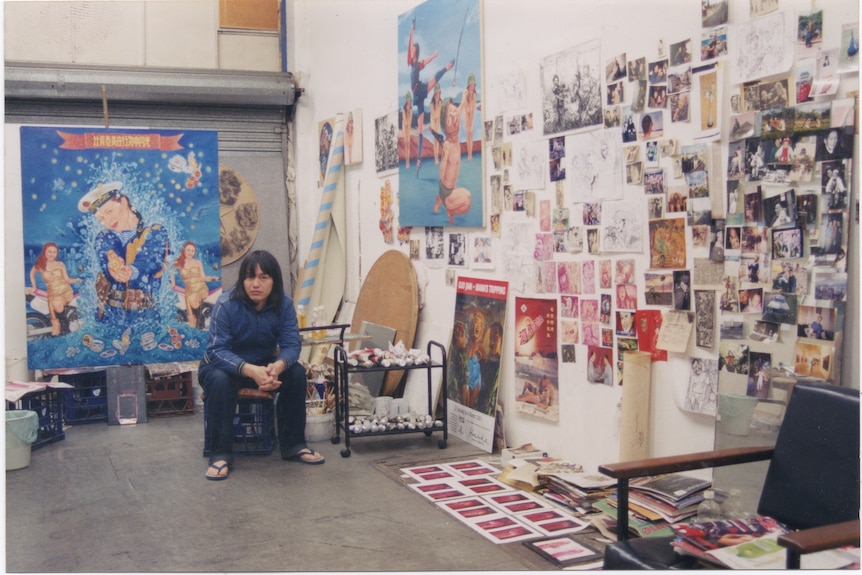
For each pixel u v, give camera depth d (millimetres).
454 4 5391
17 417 5016
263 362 5070
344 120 7312
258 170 7938
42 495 4383
